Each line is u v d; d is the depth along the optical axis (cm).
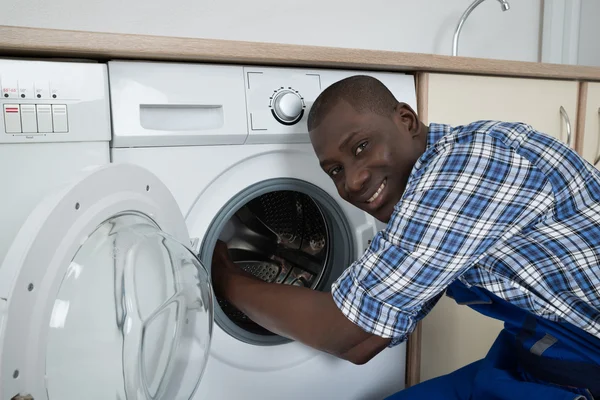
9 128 76
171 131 90
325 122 86
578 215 78
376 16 179
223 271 106
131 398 75
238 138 97
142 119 89
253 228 121
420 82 118
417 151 86
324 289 117
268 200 119
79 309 68
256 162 102
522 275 79
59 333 65
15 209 78
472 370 107
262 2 159
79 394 70
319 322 85
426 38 191
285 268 125
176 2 146
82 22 135
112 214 73
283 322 91
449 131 86
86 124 82
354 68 111
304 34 167
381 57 107
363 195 86
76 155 83
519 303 82
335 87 87
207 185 96
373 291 78
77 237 67
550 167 76
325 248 120
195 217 96
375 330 79
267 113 99
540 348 89
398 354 124
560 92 146
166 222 87
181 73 92
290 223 124
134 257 75
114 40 81
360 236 114
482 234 74
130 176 77
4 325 56
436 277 76
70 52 81
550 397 83
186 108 93
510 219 75
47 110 79
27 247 59
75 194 66
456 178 73
